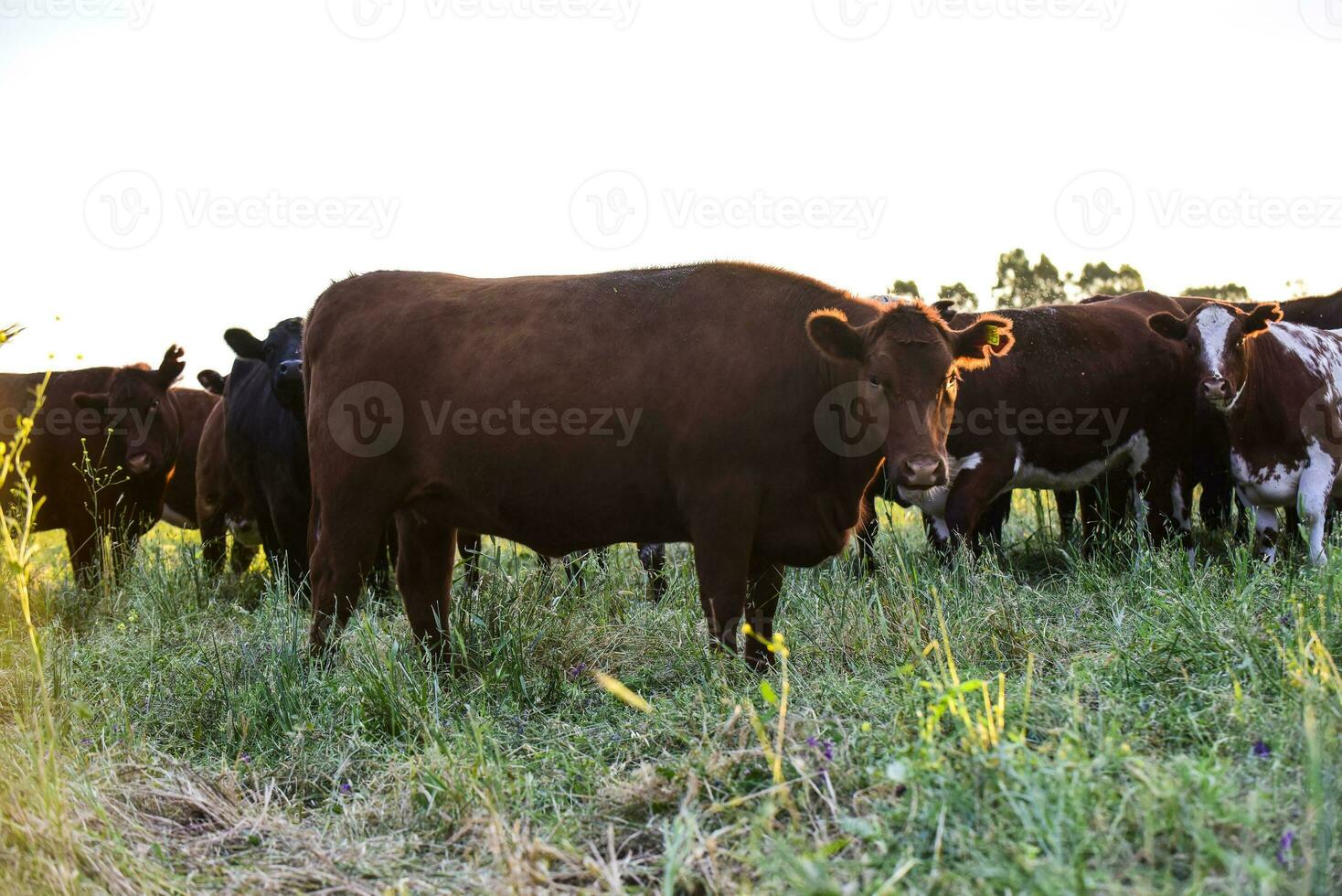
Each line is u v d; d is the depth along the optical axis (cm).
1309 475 756
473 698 481
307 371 613
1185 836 267
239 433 826
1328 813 261
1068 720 354
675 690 483
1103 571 666
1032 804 278
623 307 534
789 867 265
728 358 510
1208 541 861
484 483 546
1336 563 516
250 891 305
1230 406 746
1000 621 511
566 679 513
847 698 407
